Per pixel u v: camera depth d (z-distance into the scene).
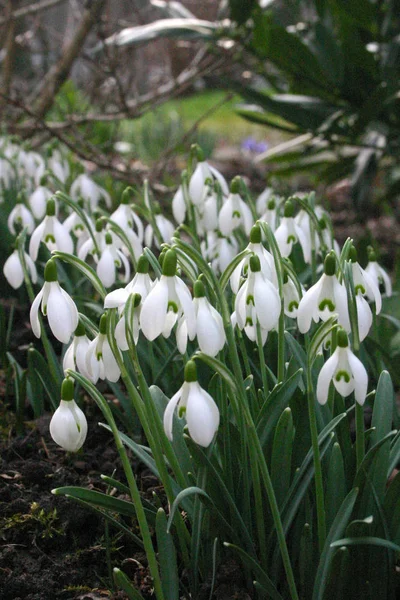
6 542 0.58
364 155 1.21
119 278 0.80
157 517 0.50
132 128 2.08
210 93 3.37
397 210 1.58
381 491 0.52
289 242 0.63
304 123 1.15
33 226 0.77
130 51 1.30
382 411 0.54
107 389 0.73
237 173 1.96
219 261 0.70
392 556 0.52
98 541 0.58
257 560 0.54
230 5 1.05
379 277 0.62
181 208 0.71
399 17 1.16
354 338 0.49
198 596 0.53
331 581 0.51
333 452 0.52
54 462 0.65
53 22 2.02
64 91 1.56
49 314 0.50
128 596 0.55
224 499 0.53
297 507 0.51
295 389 0.54
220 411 0.57
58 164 0.93
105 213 0.71
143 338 0.69
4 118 1.35
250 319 0.51
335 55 1.10
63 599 0.55
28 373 0.69
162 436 0.50
